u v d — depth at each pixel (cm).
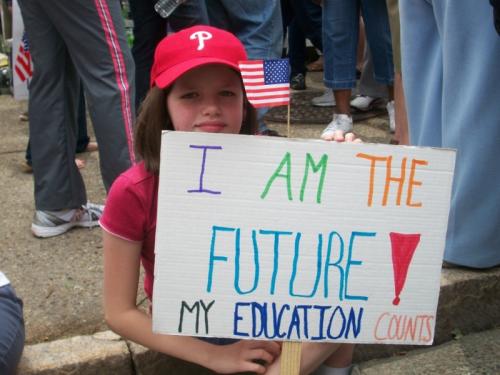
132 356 174
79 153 353
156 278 133
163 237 131
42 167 239
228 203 130
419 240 135
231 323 136
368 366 192
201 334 136
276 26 311
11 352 154
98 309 195
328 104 413
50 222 244
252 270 134
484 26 177
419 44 206
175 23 294
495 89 179
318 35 425
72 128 242
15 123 430
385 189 132
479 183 190
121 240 146
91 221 253
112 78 224
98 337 179
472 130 187
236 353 153
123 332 151
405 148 130
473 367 187
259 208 131
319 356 153
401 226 134
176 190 129
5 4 492
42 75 230
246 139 128
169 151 128
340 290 136
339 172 131
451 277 201
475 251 200
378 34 332
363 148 130
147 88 338
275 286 135
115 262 148
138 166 149
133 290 152
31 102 235
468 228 198
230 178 129
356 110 400
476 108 184
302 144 129
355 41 329
